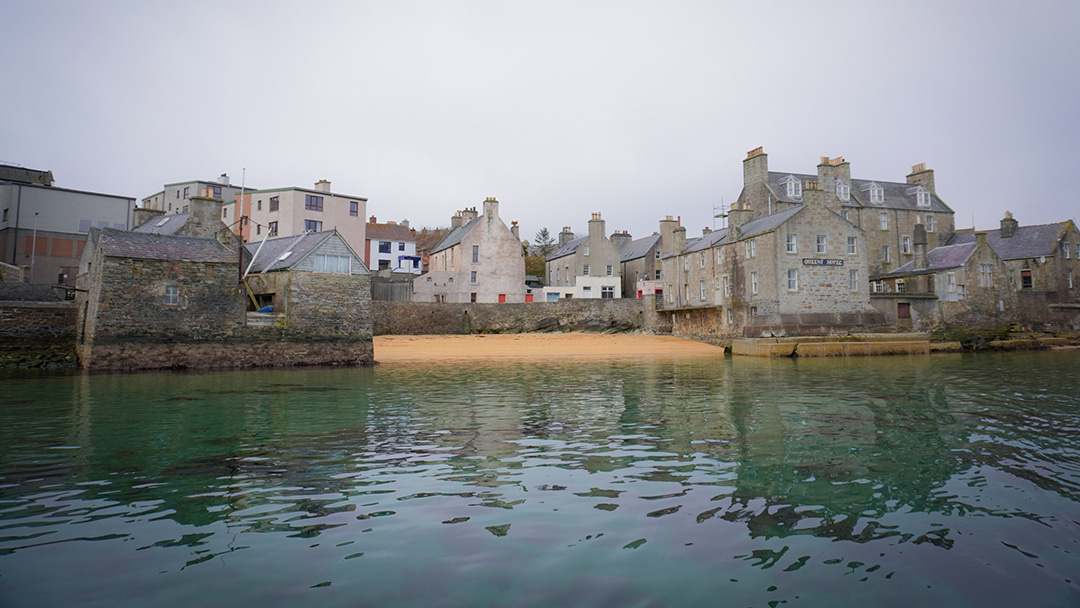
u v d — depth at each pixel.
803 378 21.73
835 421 12.58
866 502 7.16
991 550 5.75
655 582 5.03
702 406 14.91
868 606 4.65
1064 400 15.38
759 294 38.75
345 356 29.42
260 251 35.25
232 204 55.84
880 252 48.28
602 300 51.69
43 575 5.13
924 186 52.84
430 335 45.09
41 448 9.98
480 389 18.80
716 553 5.64
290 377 22.89
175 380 21.42
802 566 5.38
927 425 12.02
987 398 15.86
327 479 8.16
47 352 26.25
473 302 51.00
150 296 25.36
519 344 41.88
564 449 10.05
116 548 5.74
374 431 11.66
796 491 7.60
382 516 6.67
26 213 42.06
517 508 6.95
